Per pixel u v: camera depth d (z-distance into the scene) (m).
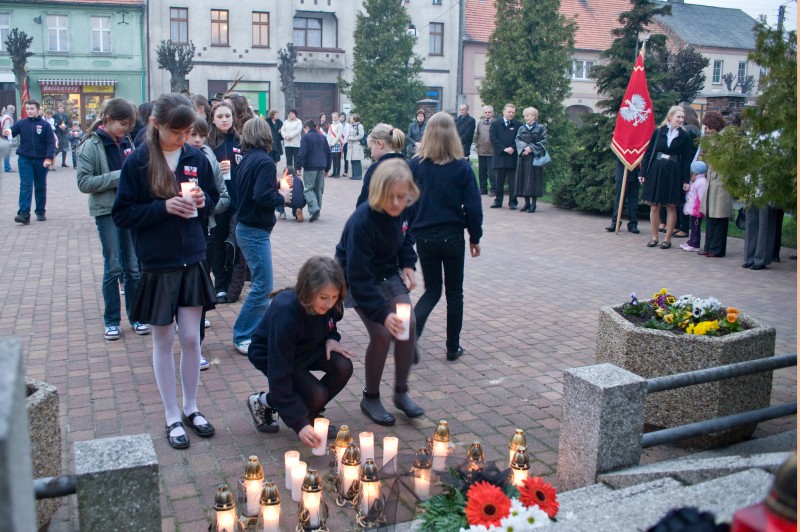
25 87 37.62
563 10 53.62
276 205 6.16
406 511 3.63
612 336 5.07
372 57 37.38
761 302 8.65
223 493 3.59
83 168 6.55
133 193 4.55
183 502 4.04
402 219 5.06
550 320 7.80
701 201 11.36
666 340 4.76
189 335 4.80
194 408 4.96
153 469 2.92
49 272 9.65
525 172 16.23
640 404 3.88
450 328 6.38
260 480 3.85
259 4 45.38
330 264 4.40
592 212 16.62
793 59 4.67
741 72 58.56
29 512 1.67
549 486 3.43
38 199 13.98
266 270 6.37
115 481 2.88
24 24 42.28
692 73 32.44
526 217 15.75
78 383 5.77
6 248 11.23
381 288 5.00
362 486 3.82
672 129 11.78
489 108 19.48
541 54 23.69
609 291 9.13
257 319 6.46
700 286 9.43
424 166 6.11
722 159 4.97
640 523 3.21
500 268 10.48
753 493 3.37
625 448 3.90
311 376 4.71
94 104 43.97
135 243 4.62
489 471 3.62
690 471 3.71
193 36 44.50
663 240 12.96
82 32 43.03
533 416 5.29
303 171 14.37
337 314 4.78
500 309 8.23
